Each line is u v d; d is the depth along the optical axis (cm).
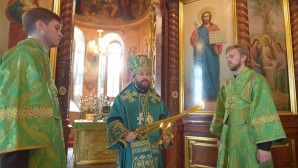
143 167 194
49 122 127
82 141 562
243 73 229
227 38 392
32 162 131
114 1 1208
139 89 218
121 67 1183
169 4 439
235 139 218
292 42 411
